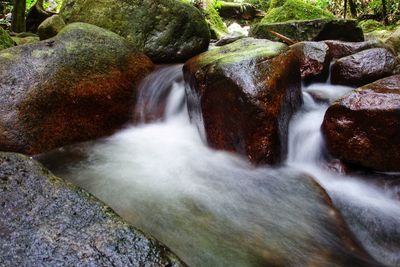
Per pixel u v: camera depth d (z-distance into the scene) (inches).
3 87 157.3
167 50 233.3
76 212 90.2
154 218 115.6
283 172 147.5
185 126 197.8
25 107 157.8
